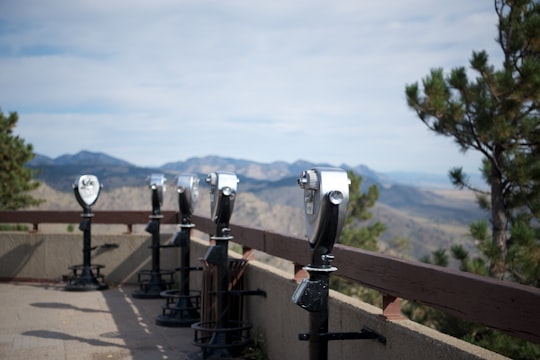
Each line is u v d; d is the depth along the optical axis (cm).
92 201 980
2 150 2202
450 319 975
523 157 1108
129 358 576
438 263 1044
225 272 569
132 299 896
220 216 564
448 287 284
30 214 1073
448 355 281
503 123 1082
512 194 1144
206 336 595
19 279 1060
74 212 1055
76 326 717
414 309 1109
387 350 335
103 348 613
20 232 1066
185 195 726
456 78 1148
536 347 841
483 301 260
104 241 1041
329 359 412
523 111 1142
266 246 556
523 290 238
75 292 960
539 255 946
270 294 543
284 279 508
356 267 378
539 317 229
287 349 498
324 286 344
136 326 715
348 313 383
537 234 995
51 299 897
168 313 779
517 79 1079
